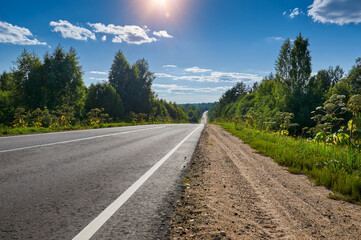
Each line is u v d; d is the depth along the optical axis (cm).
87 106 4028
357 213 305
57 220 254
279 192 391
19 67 3331
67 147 782
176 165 581
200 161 645
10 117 2870
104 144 897
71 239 216
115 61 5194
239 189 405
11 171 453
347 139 712
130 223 256
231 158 712
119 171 492
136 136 1259
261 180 468
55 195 333
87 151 723
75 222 252
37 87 3375
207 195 366
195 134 1527
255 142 1044
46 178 416
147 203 319
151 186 399
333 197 365
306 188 418
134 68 5394
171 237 228
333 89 4197
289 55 3681
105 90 4219
